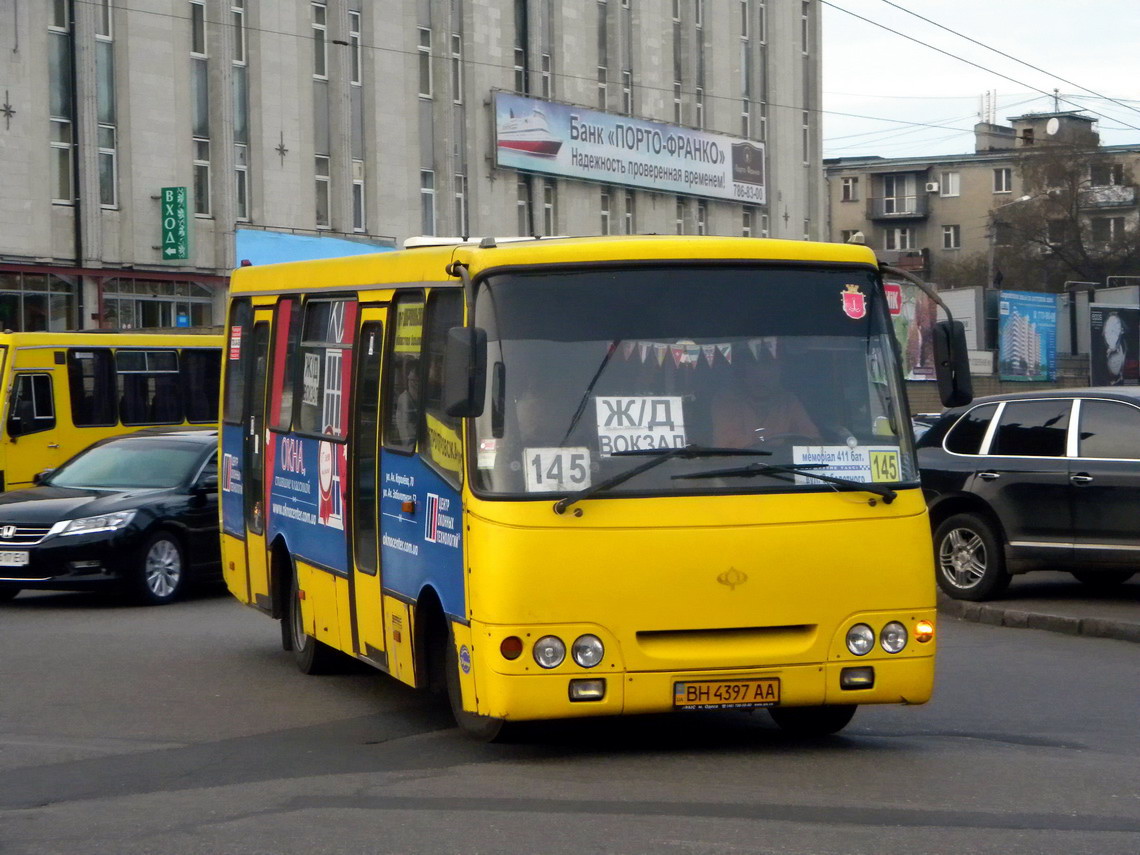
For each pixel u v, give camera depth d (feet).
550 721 31.04
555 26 175.63
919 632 26.25
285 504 37.45
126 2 127.75
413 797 24.14
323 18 147.13
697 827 21.75
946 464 50.06
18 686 36.29
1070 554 47.14
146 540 53.16
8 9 118.73
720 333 26.50
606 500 25.35
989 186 330.95
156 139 130.31
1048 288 277.44
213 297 136.36
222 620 49.52
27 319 121.08
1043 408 48.60
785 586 25.61
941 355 27.45
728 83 202.90
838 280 27.30
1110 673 37.42
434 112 160.56
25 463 78.69
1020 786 24.50
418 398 28.81
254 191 139.23
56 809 24.09
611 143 181.37
